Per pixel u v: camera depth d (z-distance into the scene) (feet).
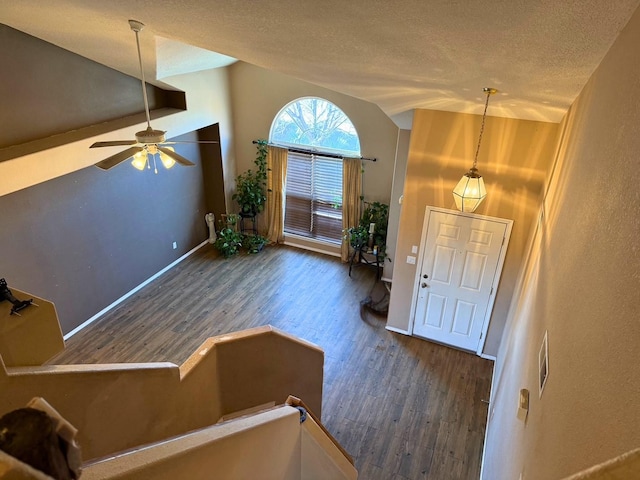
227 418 12.67
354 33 8.23
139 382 8.60
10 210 16.76
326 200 26.71
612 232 5.45
